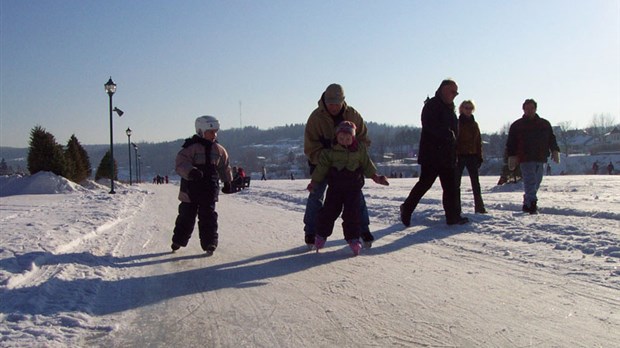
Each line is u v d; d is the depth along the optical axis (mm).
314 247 6328
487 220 7684
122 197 19078
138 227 9297
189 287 4664
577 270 4750
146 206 14797
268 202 15031
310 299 4152
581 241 5832
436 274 4828
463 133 8352
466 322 3508
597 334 3219
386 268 5129
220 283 4773
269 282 4738
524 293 4137
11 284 4605
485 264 5172
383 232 7410
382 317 3658
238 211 12148
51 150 25953
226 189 6523
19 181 23797
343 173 5797
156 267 5598
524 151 8352
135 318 3793
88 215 10922
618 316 3529
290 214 10992
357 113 6117
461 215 8234
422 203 11055
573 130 126500
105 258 6016
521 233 6543
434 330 3373
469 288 4324
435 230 7348
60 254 6031
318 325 3533
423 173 7590
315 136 5969
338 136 5719
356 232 5809
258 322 3637
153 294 4453
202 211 6227
